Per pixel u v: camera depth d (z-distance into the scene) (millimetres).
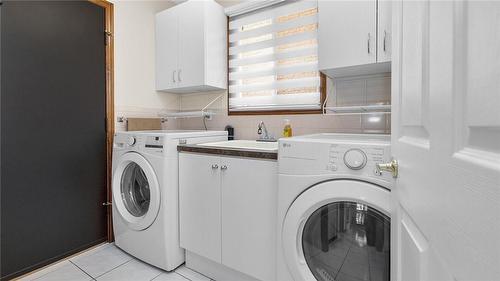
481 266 312
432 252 483
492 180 294
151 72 2480
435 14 471
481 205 312
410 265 631
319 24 1602
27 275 1654
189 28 2248
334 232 1178
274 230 1354
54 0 1771
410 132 647
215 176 1574
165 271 1737
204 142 1962
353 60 1485
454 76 391
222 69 2361
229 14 2369
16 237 1615
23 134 1641
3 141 1559
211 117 2557
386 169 803
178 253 1779
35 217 1701
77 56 1914
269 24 2182
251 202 1431
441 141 435
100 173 2082
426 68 526
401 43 745
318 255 1226
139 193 2025
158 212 1724
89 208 2008
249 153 1416
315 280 1202
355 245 1129
